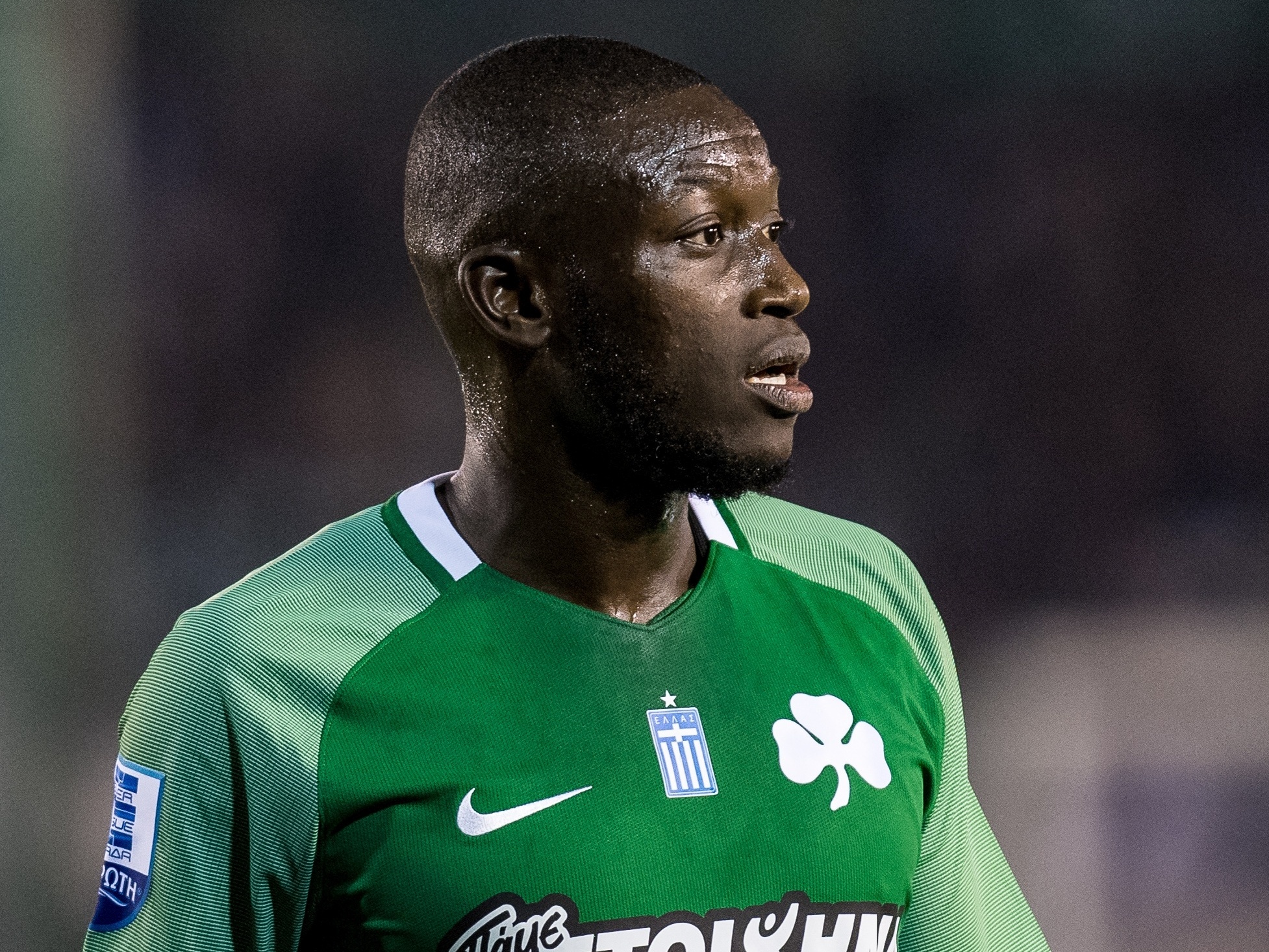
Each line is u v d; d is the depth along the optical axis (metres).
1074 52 47.00
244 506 40.78
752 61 47.12
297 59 43.97
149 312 41.50
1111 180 46.78
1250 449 44.25
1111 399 45.34
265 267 43.12
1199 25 46.62
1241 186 46.59
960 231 46.91
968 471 44.09
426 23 44.56
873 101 47.41
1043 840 24.59
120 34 41.38
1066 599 38.69
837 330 46.41
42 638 16.67
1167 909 22.47
